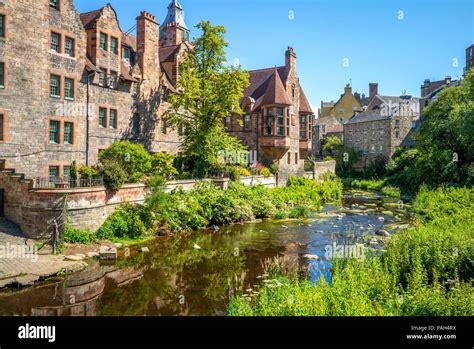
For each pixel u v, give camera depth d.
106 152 23.52
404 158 57.78
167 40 42.72
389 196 45.22
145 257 17.88
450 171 39.25
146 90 31.91
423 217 25.08
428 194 34.19
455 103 41.41
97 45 26.97
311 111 46.78
